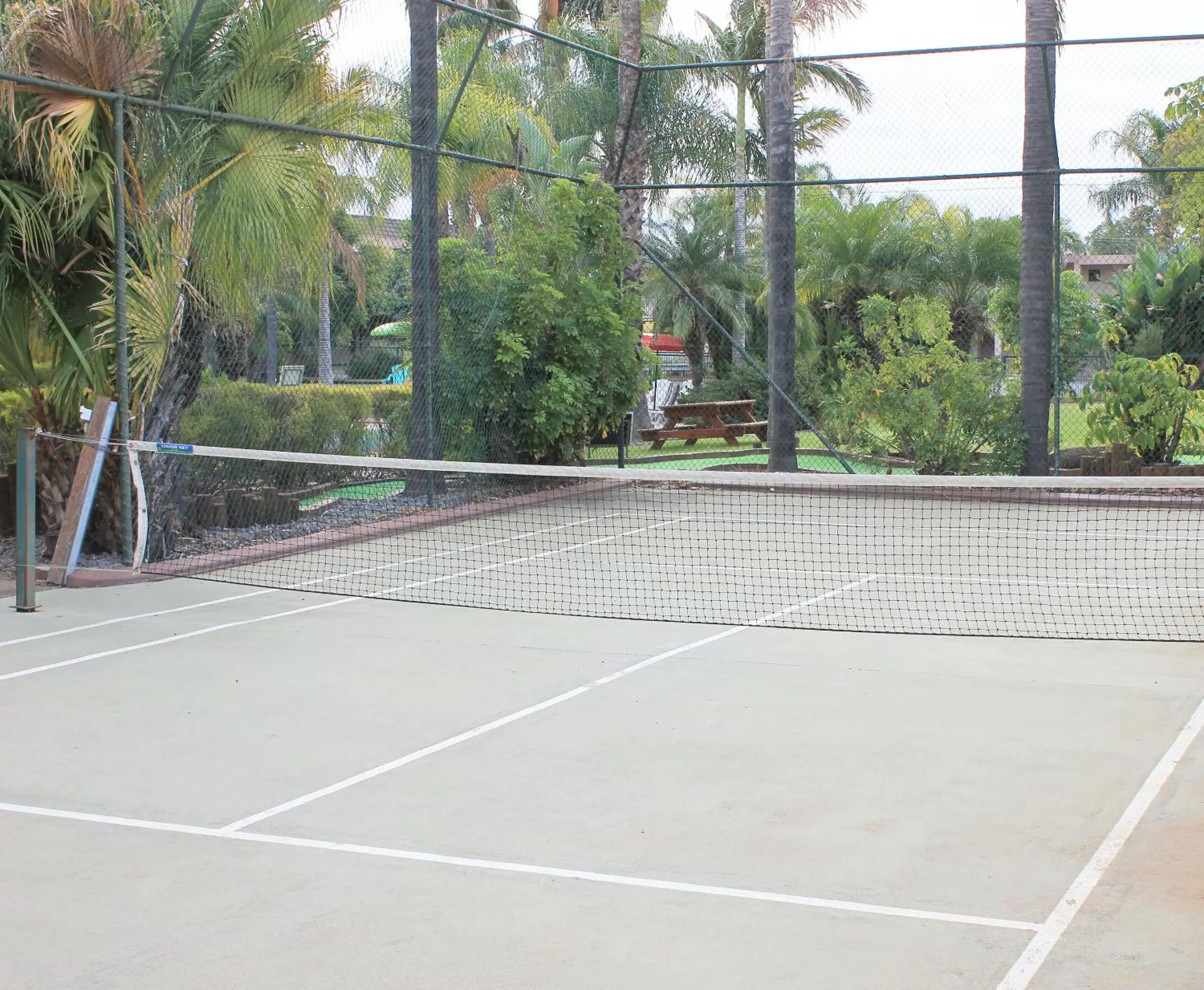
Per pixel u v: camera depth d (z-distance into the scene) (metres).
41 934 4.14
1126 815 5.18
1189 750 6.08
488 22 14.92
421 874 4.60
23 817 5.24
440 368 16.03
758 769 5.82
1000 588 10.70
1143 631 8.86
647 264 30.64
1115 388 18.12
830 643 8.59
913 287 31.73
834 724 6.57
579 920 4.20
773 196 18.44
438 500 15.91
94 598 10.28
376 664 7.99
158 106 11.19
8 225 11.00
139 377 11.45
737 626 9.13
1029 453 18.06
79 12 10.44
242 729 6.54
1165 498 16.75
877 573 11.57
